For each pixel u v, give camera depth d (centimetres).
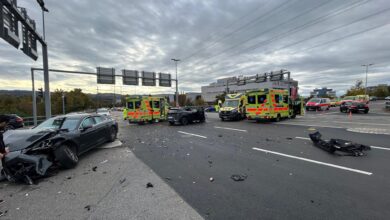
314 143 787
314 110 3078
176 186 440
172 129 1458
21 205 380
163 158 667
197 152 734
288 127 1310
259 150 723
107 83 2398
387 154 620
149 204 366
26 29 1089
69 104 5566
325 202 352
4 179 514
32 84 1769
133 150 801
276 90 1688
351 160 572
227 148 777
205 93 10744
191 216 324
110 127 959
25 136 554
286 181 445
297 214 320
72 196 410
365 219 301
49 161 546
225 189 418
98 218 328
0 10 757
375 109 3036
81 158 702
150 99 2048
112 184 463
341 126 1267
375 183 420
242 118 1986
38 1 1141
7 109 3566
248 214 325
